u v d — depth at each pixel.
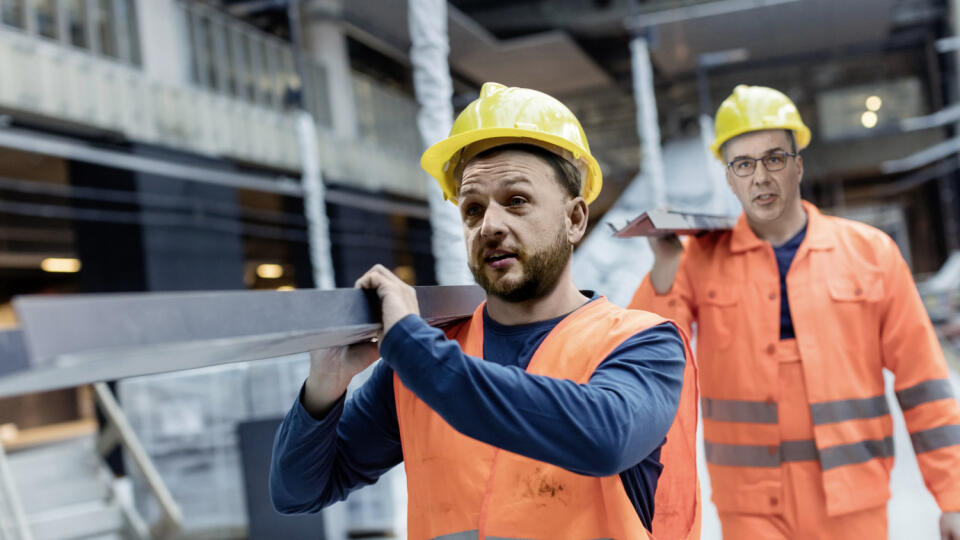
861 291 2.05
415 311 0.95
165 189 11.43
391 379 1.25
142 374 0.70
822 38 19.14
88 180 11.14
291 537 4.89
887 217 26.03
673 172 17.62
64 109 9.80
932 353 2.02
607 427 0.89
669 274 2.14
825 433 2.00
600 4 18.08
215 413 5.13
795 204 2.15
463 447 1.07
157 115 11.41
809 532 2.00
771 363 2.07
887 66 21.88
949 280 11.62
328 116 16.30
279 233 15.41
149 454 5.14
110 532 6.49
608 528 1.03
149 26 11.71
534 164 1.07
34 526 6.21
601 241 13.20
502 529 1.03
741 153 2.12
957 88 18.47
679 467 1.12
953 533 1.93
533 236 1.07
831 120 22.42
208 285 12.15
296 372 5.11
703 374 2.21
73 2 10.41
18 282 16.23
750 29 18.20
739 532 2.08
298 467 1.17
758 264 2.14
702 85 14.77
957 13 17.61
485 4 18.36
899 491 4.17
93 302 0.57
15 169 12.56
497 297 1.13
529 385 0.89
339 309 0.86
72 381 0.61
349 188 16.64
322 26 16.47
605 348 1.06
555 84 22.09
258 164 13.93
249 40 14.11
